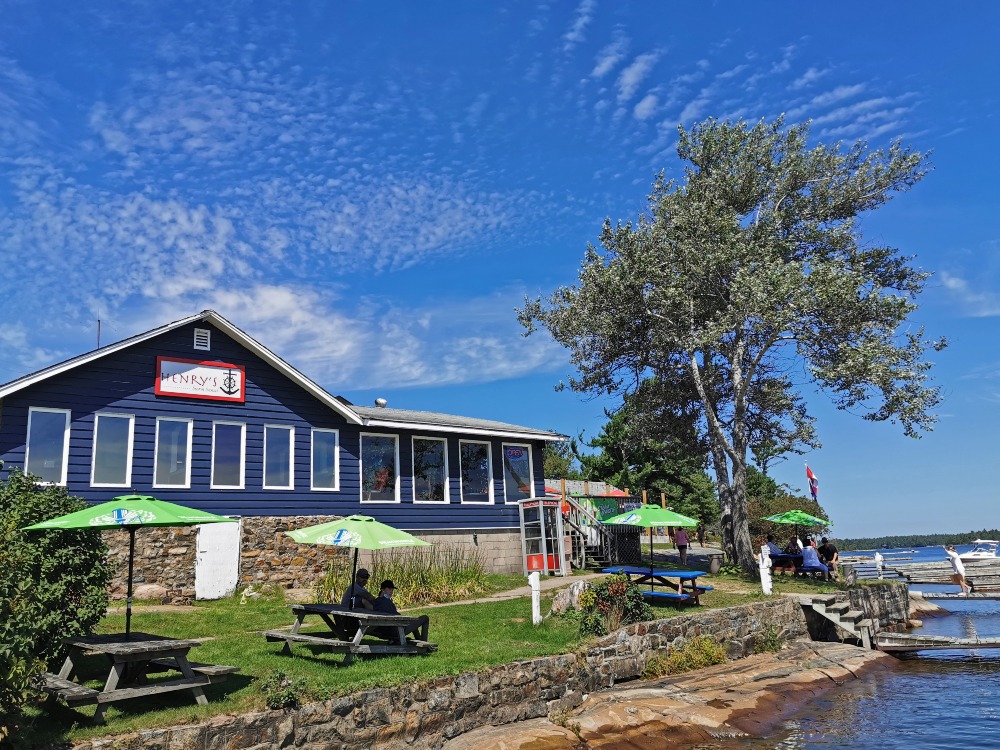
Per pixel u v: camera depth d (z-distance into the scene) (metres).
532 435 28.39
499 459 27.62
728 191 28.16
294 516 22.05
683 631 17.14
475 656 12.96
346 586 19.27
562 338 29.95
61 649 10.15
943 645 20.75
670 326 27.95
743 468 27.39
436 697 11.45
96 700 8.71
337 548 22.30
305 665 11.72
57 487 11.27
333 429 23.70
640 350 30.38
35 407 18.45
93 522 9.52
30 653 8.16
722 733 13.27
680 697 14.46
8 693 7.66
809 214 28.70
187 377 20.88
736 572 26.53
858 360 23.69
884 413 25.17
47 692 8.77
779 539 39.16
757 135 28.42
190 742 8.86
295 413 22.88
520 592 21.08
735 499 27.41
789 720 14.55
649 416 32.44
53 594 9.88
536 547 26.06
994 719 14.52
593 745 12.00
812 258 27.33
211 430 21.09
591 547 28.81
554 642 14.52
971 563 39.06
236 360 21.89
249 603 18.77
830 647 20.41
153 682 10.07
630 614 16.33
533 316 30.31
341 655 12.72
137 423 19.86
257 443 21.89
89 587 10.49
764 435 31.66
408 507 24.84
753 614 19.48
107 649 9.04
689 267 26.70
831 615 21.09
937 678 18.41
